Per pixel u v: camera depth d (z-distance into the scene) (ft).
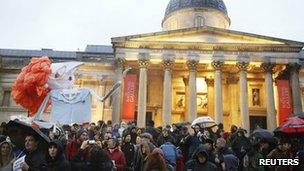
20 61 223.71
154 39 190.39
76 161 48.73
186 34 192.24
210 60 187.32
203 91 210.38
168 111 178.09
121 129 91.15
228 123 204.74
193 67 185.98
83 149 49.85
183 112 208.95
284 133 60.39
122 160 55.83
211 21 246.06
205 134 75.66
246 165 62.44
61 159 39.22
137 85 201.77
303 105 209.56
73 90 60.70
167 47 188.14
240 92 183.93
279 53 189.16
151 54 186.91
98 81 213.25
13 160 38.11
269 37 189.78
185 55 187.42
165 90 181.47
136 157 57.21
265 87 196.03
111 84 214.07
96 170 46.39
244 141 74.13
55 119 59.36
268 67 187.01
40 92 59.88
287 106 178.29
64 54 248.11
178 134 80.69
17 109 214.48
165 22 258.16
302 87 210.79
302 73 212.84
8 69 221.66
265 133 64.69
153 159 45.50
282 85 181.98
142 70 184.75
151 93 212.23
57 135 62.08
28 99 61.11
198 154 50.42
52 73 61.05
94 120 202.69
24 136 36.17
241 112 179.93
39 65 60.39
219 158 57.62
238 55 187.93
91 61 215.92
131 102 172.76
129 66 195.31
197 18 245.65
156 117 209.26
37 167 35.04
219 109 178.81
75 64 64.23
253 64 192.24
